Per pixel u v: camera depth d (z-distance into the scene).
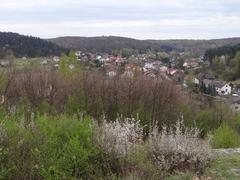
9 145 5.10
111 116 13.01
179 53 114.62
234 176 5.89
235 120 18.53
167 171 5.69
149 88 14.05
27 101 11.99
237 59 81.25
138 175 5.22
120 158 5.46
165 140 5.99
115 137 5.59
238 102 37.38
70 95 12.98
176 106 14.62
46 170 4.97
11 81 13.01
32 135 5.32
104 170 5.39
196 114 16.55
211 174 5.90
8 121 5.77
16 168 4.87
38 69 16.58
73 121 5.94
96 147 5.46
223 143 10.27
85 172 5.24
